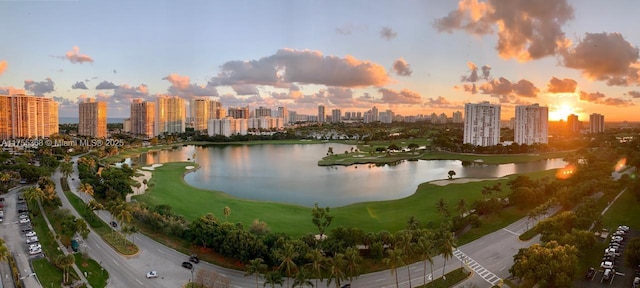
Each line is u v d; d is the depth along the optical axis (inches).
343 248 4968.0
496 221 6663.4
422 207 7780.5
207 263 5152.6
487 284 4527.6
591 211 6018.7
